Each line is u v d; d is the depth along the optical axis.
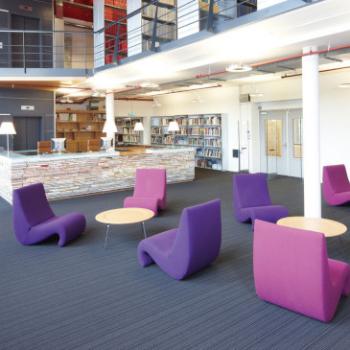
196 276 4.18
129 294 3.75
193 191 9.48
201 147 14.23
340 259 4.59
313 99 6.29
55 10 13.09
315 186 6.40
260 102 12.21
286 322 3.15
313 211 6.45
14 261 4.72
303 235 3.08
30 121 12.34
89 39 14.96
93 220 6.68
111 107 12.30
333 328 3.04
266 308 3.41
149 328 3.09
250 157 12.55
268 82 11.76
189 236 3.83
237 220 6.38
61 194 8.51
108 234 5.83
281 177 11.56
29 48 12.27
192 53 7.36
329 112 10.30
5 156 8.35
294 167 11.61
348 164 9.96
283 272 3.24
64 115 14.51
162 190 7.04
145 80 9.92
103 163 9.16
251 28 5.81
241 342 2.87
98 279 4.14
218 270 4.34
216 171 13.27
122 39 10.84
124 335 2.99
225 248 5.09
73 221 5.43
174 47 7.25
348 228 5.95
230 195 8.93
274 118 12.06
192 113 14.62
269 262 3.34
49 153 9.14
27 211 5.30
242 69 6.97
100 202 8.20
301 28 5.53
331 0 4.69
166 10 9.89
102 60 10.31
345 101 9.89
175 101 15.44
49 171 8.28
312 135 6.34
